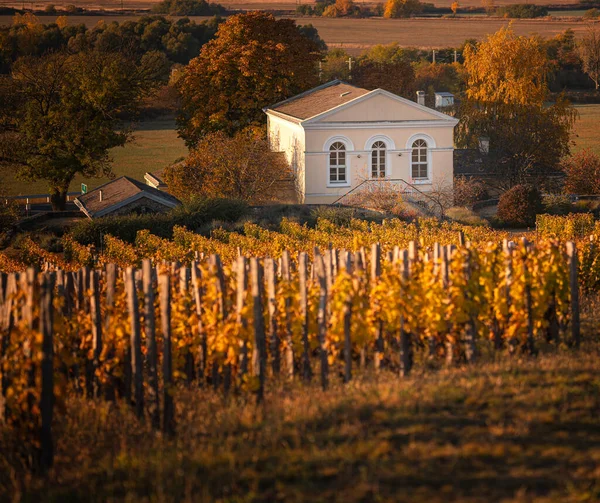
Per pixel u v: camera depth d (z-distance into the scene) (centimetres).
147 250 7962
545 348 3080
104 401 2711
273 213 10500
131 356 2670
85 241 9431
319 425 2223
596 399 2308
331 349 2738
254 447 2106
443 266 2891
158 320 2897
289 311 2811
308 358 2755
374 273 2900
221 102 14338
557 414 2189
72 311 3027
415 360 2967
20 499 2009
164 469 2028
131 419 2530
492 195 14075
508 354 2991
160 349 2877
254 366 2542
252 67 14312
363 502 1752
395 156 11781
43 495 2022
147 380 2548
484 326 3020
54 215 12188
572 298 3083
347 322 2673
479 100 15112
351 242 6612
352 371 2827
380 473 1867
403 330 2761
